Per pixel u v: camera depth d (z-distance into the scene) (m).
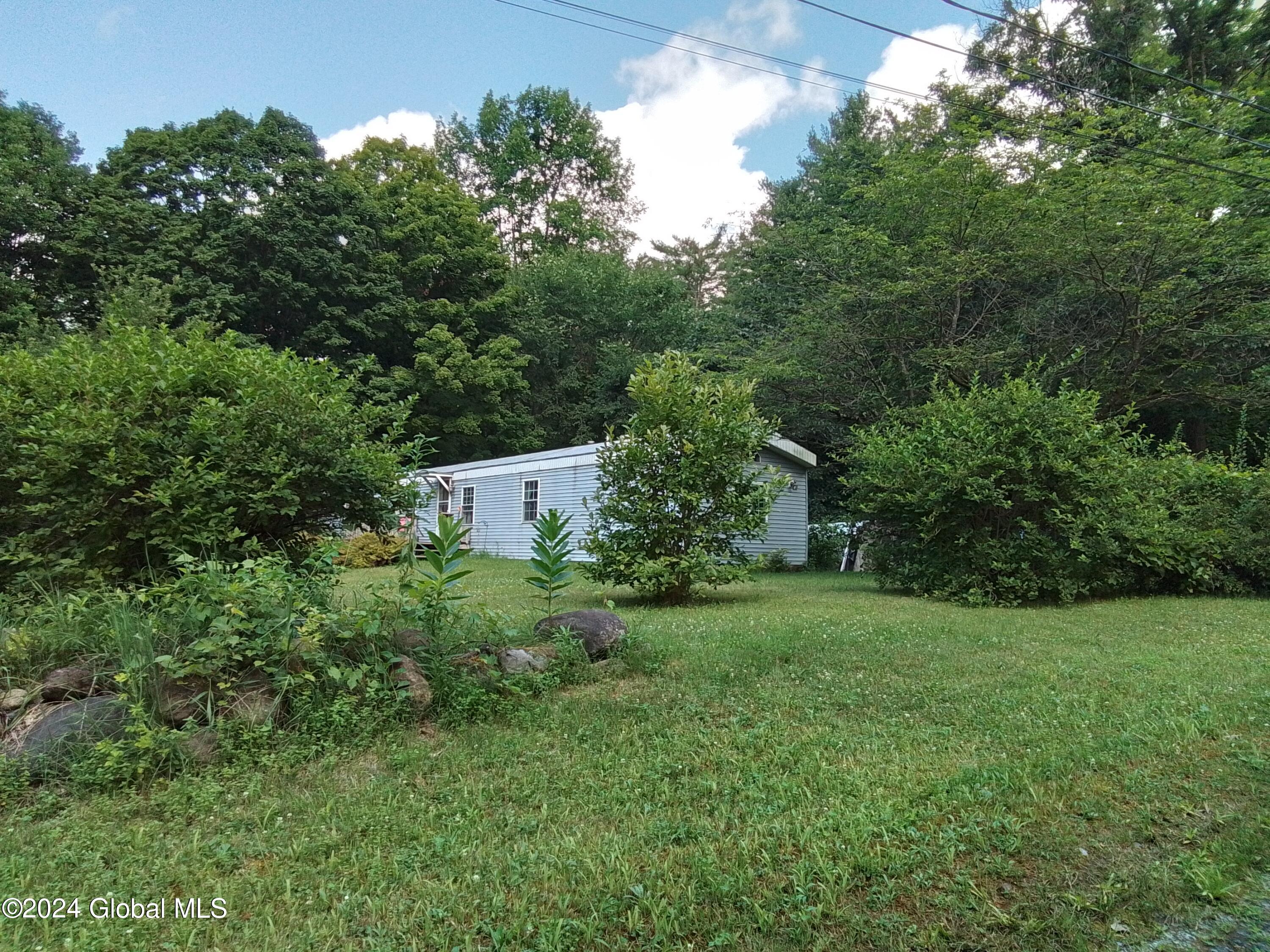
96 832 3.07
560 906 2.59
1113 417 14.58
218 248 22.56
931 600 10.98
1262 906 2.61
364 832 3.15
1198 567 11.29
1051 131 15.01
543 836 3.13
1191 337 15.57
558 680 5.21
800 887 2.68
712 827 3.16
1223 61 19.88
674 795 3.53
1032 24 19.20
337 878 2.80
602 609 8.50
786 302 23.67
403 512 6.91
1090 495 10.76
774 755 4.02
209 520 5.36
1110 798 3.44
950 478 10.64
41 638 4.14
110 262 21.47
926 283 16.22
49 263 21.83
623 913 2.55
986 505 10.73
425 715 4.47
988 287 17.53
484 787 3.61
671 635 7.30
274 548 6.02
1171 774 3.73
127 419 5.43
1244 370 16.59
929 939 2.41
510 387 28.56
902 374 18.73
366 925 2.50
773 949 2.36
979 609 9.98
